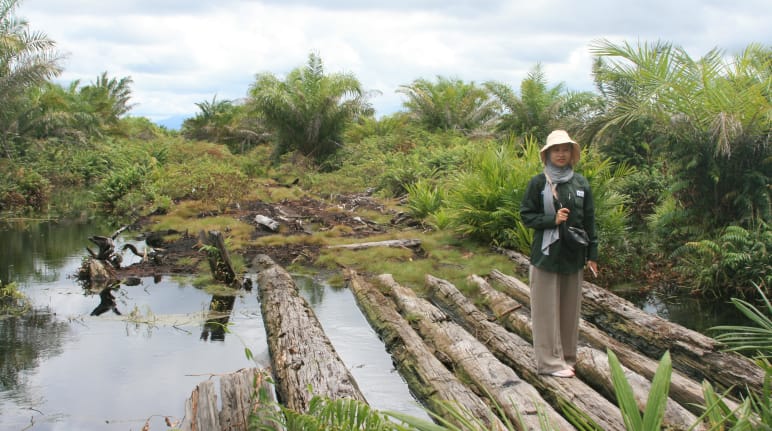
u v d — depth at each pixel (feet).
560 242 13.52
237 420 11.59
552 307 13.78
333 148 80.89
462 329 17.52
